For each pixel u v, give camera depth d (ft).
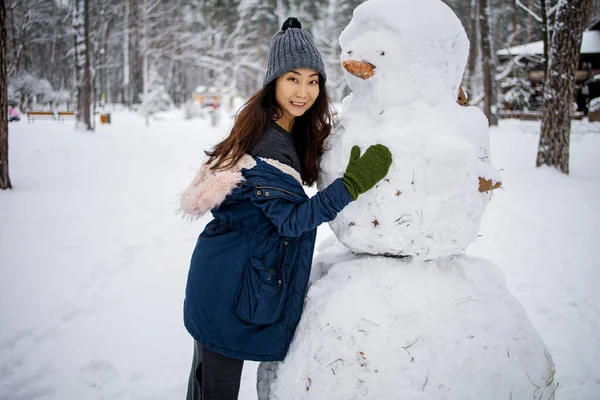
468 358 4.40
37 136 49.75
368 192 4.63
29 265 14.06
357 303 4.65
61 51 117.08
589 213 19.19
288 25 5.29
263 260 4.88
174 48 117.60
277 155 4.80
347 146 4.80
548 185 24.06
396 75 4.70
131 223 18.43
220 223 5.22
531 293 12.28
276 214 4.61
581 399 8.02
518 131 52.08
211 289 4.92
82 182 26.12
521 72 76.28
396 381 4.30
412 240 4.61
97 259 14.67
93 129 58.44
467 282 4.88
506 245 15.75
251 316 4.77
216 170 5.04
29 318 11.09
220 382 5.12
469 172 4.47
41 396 8.55
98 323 11.02
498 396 4.40
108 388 8.78
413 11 4.67
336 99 94.02
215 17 132.57
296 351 4.86
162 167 31.99
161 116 98.12
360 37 4.90
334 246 6.21
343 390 4.44
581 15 25.66
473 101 65.82
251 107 4.96
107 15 84.74
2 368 9.25
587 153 34.94
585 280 12.91
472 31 78.13
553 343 9.92
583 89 76.89
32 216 18.94
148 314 11.46
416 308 4.52
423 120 4.58
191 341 10.37
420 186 4.43
